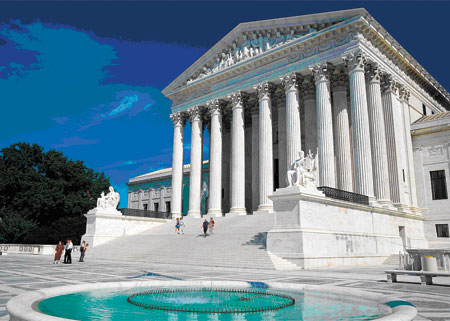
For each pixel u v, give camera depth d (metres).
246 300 10.11
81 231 51.19
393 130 37.50
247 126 53.69
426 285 16.31
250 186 52.09
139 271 22.16
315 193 26.64
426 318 9.32
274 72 41.16
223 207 53.84
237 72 44.97
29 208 55.88
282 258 25.03
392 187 36.72
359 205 30.19
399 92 40.75
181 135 51.56
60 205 57.06
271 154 40.84
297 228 24.92
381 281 17.55
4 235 51.78
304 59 38.66
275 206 26.45
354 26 35.25
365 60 35.09
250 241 29.56
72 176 60.75
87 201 58.94
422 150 40.69
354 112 34.06
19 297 8.53
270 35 42.84
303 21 39.34
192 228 39.91
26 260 33.38
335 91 40.69
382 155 34.75
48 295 9.87
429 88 48.47
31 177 56.84
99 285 11.72
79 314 7.93
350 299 10.25
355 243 29.00
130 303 9.49
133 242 37.66
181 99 52.06
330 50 36.69
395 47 39.44
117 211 41.81
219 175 45.66
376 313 8.27
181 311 8.60
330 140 35.28
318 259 25.14
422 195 39.97
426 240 38.59
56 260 29.11
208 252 29.17
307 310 8.71
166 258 30.12
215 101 47.03
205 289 11.97
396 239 33.75
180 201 49.28
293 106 38.66
